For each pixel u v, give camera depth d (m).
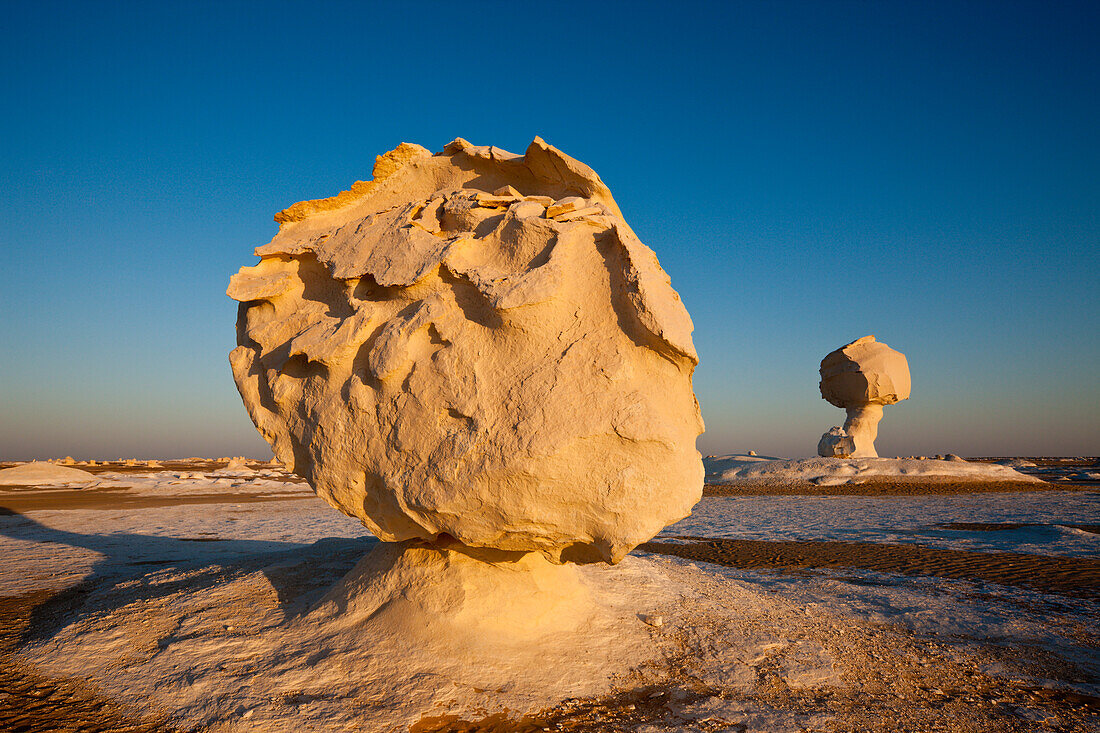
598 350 3.85
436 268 4.29
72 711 3.49
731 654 4.26
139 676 3.84
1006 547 9.77
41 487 25.58
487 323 4.09
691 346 3.88
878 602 5.99
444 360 4.01
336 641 4.15
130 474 32.25
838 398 24.75
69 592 6.50
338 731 3.17
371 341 4.38
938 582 7.14
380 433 4.16
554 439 3.54
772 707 3.57
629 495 3.58
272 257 5.20
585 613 4.61
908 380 23.78
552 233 4.24
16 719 3.40
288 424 4.64
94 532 11.82
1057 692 3.96
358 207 5.50
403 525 4.21
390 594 4.47
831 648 4.53
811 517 14.38
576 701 3.57
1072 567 8.09
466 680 3.68
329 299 4.91
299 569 5.87
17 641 4.82
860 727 3.37
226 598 5.02
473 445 3.72
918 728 3.39
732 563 8.52
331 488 4.31
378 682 3.65
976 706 3.70
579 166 4.68
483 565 4.41
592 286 4.07
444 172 5.40
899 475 22.17
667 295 4.18
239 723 3.22
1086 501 17.66
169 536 11.32
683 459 3.77
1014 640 4.91
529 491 3.60
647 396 3.74
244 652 4.08
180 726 3.29
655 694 3.70
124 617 4.79
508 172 5.14
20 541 10.43
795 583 6.95
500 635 4.11
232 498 20.64
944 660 4.43
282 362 4.66
